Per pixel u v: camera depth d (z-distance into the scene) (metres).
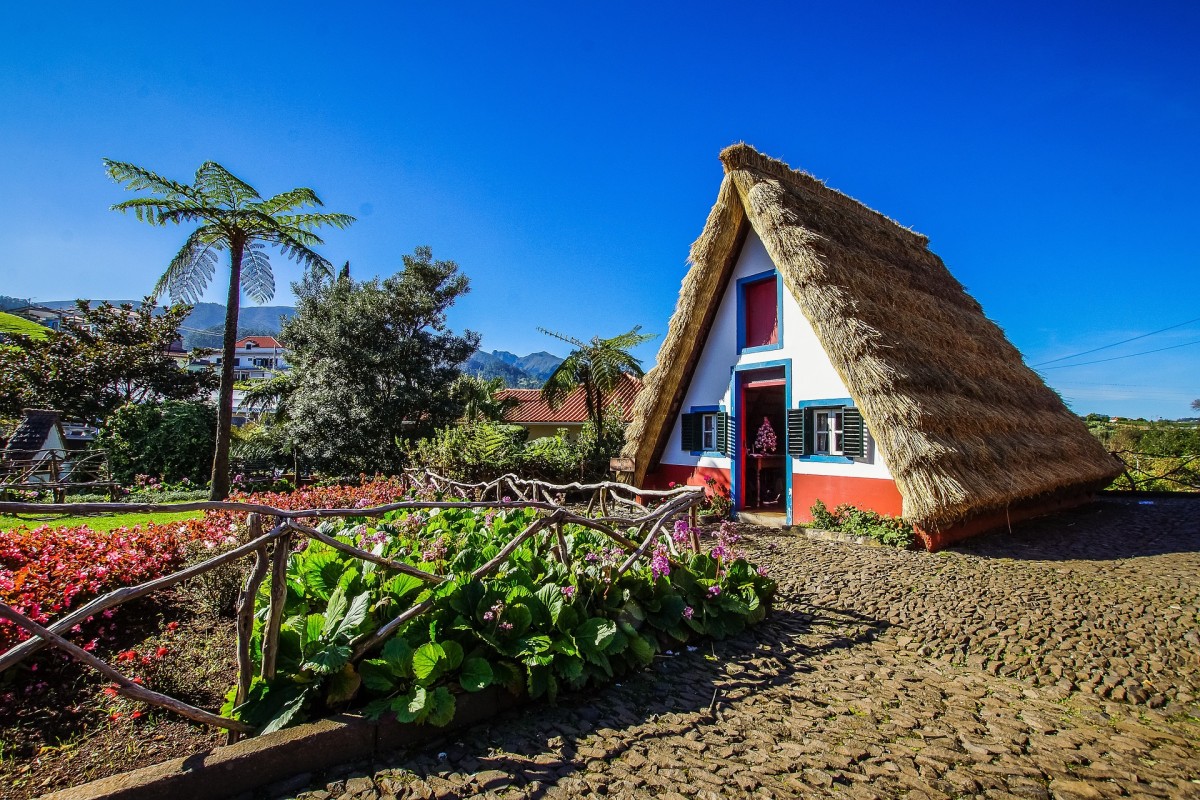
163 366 24.19
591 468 13.07
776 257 9.29
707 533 8.90
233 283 12.30
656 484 12.69
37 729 2.99
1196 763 2.97
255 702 2.93
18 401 21.38
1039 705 3.58
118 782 2.37
